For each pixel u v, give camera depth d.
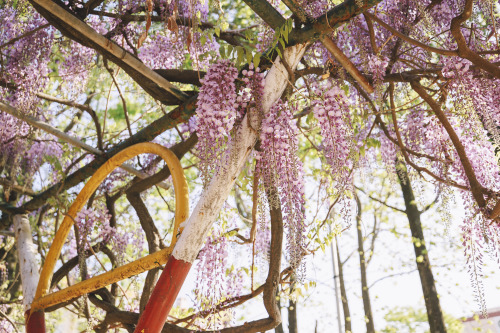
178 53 3.73
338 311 7.27
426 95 3.01
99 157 4.08
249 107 2.92
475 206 3.08
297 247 2.75
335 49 2.86
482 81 3.04
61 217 5.96
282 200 2.78
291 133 2.88
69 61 4.39
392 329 8.84
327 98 2.82
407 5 3.36
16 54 3.94
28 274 4.18
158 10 3.74
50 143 4.71
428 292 6.11
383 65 3.01
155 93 3.46
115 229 4.24
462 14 2.60
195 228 2.83
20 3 3.83
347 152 2.82
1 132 4.26
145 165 4.34
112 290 4.08
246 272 3.70
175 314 5.12
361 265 7.33
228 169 2.86
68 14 3.02
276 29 2.77
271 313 3.22
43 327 3.51
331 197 3.69
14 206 4.68
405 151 3.28
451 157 3.23
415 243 6.28
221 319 3.48
